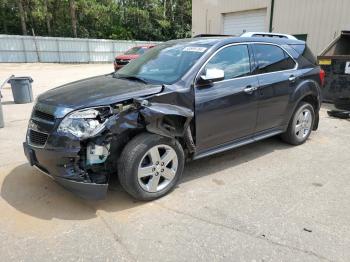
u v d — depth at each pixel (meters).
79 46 31.69
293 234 2.99
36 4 37.69
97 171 3.29
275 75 4.70
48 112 3.27
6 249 2.77
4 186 3.88
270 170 4.42
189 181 4.06
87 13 40.50
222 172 4.34
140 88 3.54
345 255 2.71
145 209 3.40
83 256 2.70
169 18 49.34
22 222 3.16
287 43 5.10
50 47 30.27
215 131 4.04
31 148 3.40
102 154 3.18
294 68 5.05
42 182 3.99
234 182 4.05
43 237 2.94
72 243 2.86
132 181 3.30
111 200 3.57
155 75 4.02
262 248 2.80
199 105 3.78
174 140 3.56
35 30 39.88
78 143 3.08
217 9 17.12
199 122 3.82
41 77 17.59
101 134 3.11
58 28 40.47
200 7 18.08
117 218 3.23
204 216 3.28
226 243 2.86
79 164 3.17
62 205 3.47
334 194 3.75
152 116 3.29
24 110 8.41
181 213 3.33
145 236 2.96
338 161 4.77
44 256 2.69
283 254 2.72
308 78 5.21
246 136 4.52
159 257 2.69
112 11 43.72
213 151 4.13
